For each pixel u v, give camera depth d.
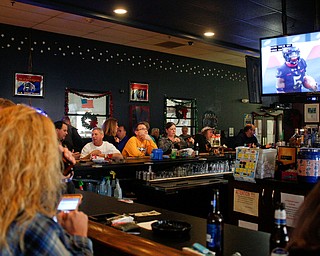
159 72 9.52
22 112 1.21
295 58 4.13
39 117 1.22
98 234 2.08
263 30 6.97
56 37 7.66
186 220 2.45
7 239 1.08
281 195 3.33
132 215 2.57
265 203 3.45
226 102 11.30
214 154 6.62
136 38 8.03
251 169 3.52
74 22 6.82
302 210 1.12
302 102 4.17
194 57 10.19
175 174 5.40
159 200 5.01
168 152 6.47
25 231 1.09
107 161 4.90
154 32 7.29
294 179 3.30
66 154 2.49
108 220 2.33
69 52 7.86
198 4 5.44
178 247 1.90
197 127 10.40
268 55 4.33
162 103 9.59
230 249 1.91
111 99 8.55
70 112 7.91
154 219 2.47
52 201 1.21
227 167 6.10
